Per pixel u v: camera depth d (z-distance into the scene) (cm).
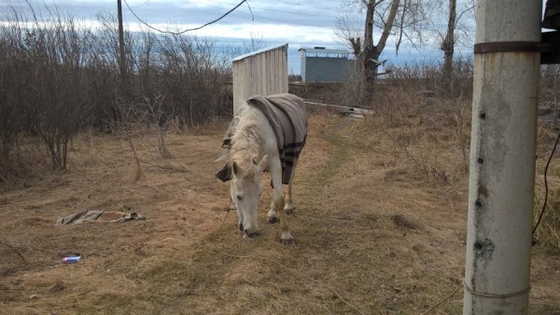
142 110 1394
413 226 579
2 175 797
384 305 391
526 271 224
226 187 779
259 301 395
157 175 855
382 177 811
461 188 725
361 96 1897
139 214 628
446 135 1076
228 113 1622
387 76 2083
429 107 1329
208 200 700
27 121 920
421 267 460
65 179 824
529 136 212
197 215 622
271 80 1400
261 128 512
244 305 389
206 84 1531
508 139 211
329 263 474
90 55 1323
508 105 209
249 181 462
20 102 845
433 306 387
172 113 1421
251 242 526
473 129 223
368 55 2009
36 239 536
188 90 1481
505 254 220
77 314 372
